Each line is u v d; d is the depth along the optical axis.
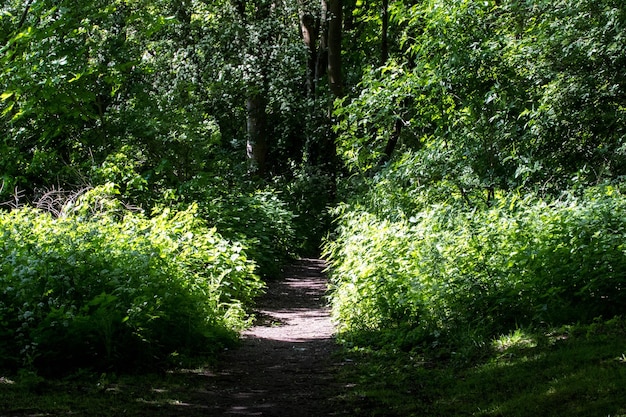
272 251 19.09
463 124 13.66
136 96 16.97
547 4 13.41
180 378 7.10
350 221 14.88
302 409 6.03
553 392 5.37
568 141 12.92
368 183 18.50
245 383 7.17
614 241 7.85
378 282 9.73
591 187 10.71
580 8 12.64
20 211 12.26
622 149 11.85
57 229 9.69
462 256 8.88
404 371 7.35
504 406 5.33
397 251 10.42
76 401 5.76
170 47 23.22
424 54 14.70
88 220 12.39
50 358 6.84
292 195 27.00
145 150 16.70
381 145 20.19
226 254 12.38
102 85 16.83
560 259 8.00
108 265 8.20
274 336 10.75
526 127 13.45
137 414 5.57
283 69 25.20
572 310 7.66
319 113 27.28
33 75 14.34
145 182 14.94
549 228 8.62
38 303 6.95
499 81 13.61
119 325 7.27
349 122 18.19
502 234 9.05
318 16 28.44
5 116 15.84
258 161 26.45
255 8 25.28
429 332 8.30
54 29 14.62
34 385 6.11
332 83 27.16
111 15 17.12
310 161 28.11
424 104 15.27
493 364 6.78
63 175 15.55
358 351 8.73
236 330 10.53
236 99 25.12
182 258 10.41
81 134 16.47
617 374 5.43
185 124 16.91
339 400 6.29
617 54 12.33
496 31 14.27
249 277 14.35
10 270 7.34
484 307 8.30
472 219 10.22
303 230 25.78
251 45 24.19
